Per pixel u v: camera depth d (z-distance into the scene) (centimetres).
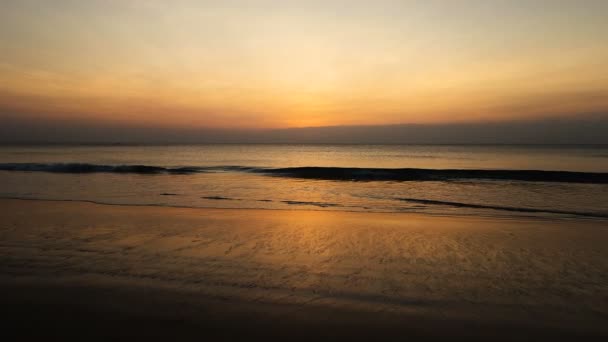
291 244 723
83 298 451
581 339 366
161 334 370
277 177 2164
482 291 488
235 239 759
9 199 1307
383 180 2020
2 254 638
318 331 378
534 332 379
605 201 1294
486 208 1191
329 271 564
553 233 822
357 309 428
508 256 650
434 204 1277
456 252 675
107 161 3959
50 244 708
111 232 813
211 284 502
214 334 371
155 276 531
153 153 6688
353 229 862
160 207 1163
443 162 3972
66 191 1538
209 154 6550
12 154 5662
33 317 404
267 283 509
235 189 1661
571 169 2783
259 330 379
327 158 5200
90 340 359
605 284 515
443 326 390
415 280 528
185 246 700
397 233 822
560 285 511
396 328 385
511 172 2094
